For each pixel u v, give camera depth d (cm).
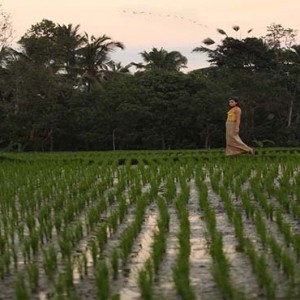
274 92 5994
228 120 2939
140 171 2262
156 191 1681
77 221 1310
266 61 6731
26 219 1298
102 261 900
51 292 836
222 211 1482
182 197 1515
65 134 6166
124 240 1012
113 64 6700
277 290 810
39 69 5981
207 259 998
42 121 5953
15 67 5972
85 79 6375
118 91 5847
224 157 2944
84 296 810
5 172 2409
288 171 2064
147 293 763
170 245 1099
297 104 6200
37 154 4172
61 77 6188
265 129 5950
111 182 2028
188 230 1098
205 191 1622
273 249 952
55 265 933
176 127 5803
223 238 1157
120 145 5956
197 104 5616
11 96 6325
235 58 6712
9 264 959
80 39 6531
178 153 3647
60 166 2608
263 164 2338
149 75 6041
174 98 5819
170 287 838
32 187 1811
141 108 5647
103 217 1412
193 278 887
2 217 1362
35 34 6619
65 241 1022
